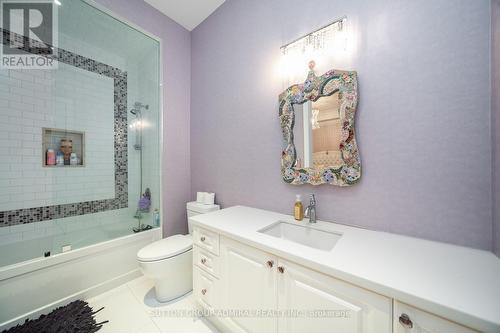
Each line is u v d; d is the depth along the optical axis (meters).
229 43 1.87
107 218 2.02
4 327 1.23
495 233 0.78
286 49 1.42
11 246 1.54
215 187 2.03
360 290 0.68
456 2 0.87
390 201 1.05
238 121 1.80
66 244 1.63
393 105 1.03
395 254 0.81
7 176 1.57
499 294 0.56
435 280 0.63
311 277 0.80
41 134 1.73
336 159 1.21
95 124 1.99
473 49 0.84
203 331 1.28
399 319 0.60
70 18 1.71
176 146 2.20
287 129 1.41
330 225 1.20
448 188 0.90
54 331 1.23
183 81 2.27
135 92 2.21
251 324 1.03
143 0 1.90
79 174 1.90
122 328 1.30
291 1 1.42
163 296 1.54
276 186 1.53
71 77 1.85
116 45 2.02
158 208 2.09
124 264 1.80
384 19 1.04
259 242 0.96
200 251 1.34
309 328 0.81
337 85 1.18
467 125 0.85
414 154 0.98
